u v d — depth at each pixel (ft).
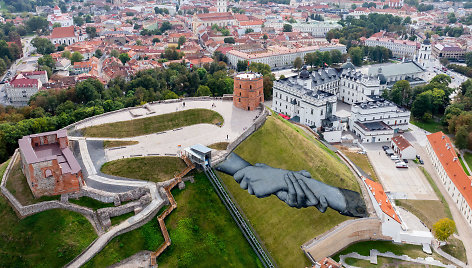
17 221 401.70
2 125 650.84
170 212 438.81
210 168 498.28
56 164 418.72
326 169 544.62
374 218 489.67
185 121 617.62
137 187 458.50
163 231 416.05
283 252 440.45
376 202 500.33
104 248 392.27
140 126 593.01
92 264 380.99
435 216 544.21
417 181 628.28
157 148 533.96
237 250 424.87
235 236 437.58
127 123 592.19
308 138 646.33
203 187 475.72
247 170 513.45
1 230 398.21
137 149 531.50
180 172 490.08
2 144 620.49
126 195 438.81
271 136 574.97
